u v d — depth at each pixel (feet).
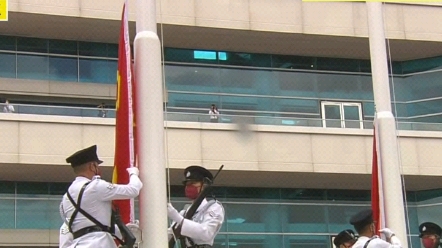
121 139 26.58
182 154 83.15
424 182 94.79
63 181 87.25
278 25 91.20
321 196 96.48
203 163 83.71
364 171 88.69
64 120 80.94
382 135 40.11
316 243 94.68
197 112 93.04
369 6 42.14
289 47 95.81
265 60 97.30
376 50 41.52
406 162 90.17
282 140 87.10
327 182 93.25
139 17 27.66
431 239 36.11
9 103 85.25
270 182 92.17
